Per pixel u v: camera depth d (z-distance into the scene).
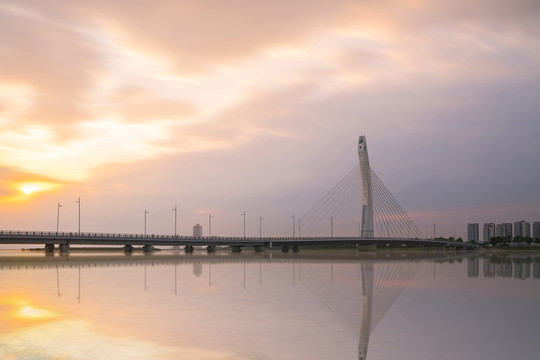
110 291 42.38
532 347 22.67
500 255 188.62
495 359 20.67
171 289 44.22
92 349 21.98
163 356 20.98
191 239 169.88
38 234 135.38
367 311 32.53
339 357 20.91
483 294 42.84
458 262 111.69
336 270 74.88
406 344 23.14
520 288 48.47
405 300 38.56
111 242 152.38
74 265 81.69
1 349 21.98
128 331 25.45
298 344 23.03
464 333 25.56
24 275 59.78
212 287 46.22
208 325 27.05
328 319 29.17
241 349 22.11
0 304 34.47
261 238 195.12
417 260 122.12
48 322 27.70
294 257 131.38
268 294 41.03
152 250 163.38
